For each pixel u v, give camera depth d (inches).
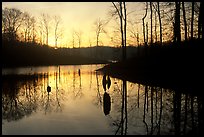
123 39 1754.4
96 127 435.8
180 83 861.2
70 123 468.1
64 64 3639.3
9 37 3218.5
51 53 3855.8
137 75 1336.1
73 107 638.5
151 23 1617.9
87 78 1550.2
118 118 498.6
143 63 1422.2
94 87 1098.1
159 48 1466.5
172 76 960.9
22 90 1032.8
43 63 3499.0
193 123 427.2
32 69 2493.8
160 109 565.9
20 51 3223.4
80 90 1004.6
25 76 1743.4
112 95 817.5
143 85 1014.4
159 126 424.2
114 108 604.1
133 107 605.6
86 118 507.2
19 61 3080.7
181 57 1055.0
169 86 896.9
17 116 547.2
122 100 714.8
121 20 1723.7
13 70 2325.3
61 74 1899.6
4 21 3255.4
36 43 3713.1
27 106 673.6
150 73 1203.9
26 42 3533.5
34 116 540.7
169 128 406.6
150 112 539.5
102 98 777.6
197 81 786.8
